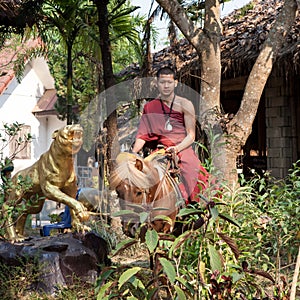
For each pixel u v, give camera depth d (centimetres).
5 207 534
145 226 321
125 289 352
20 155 1641
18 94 1662
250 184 446
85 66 1430
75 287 500
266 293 336
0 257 507
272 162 956
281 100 941
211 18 757
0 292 479
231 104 1113
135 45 999
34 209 573
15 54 1409
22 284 495
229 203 401
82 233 548
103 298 311
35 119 1719
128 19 1005
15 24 915
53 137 541
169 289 327
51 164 541
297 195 455
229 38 962
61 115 1545
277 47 738
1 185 541
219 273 327
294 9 734
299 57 766
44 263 501
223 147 441
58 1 998
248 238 383
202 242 336
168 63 998
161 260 295
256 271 327
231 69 898
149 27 902
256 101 736
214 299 316
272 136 955
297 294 394
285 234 423
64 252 521
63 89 1720
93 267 537
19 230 576
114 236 683
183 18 759
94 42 1026
